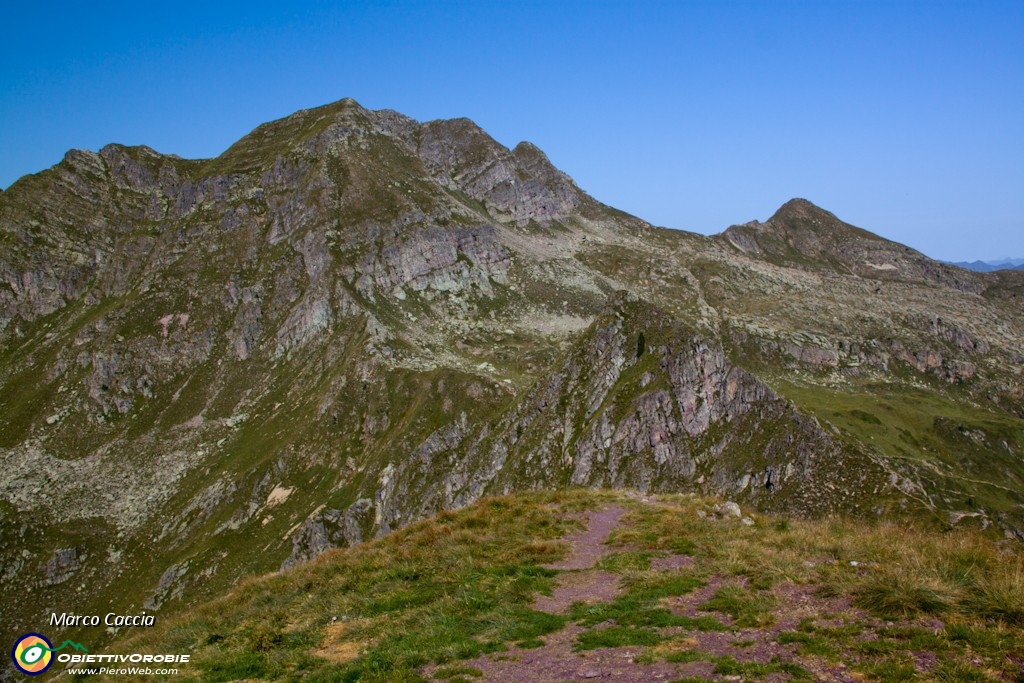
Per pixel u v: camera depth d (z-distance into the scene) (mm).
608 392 117062
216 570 132625
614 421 110625
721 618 19906
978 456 151250
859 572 21875
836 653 16578
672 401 109625
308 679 19469
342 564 30672
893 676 14992
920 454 143750
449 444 146250
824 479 95312
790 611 19625
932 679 14773
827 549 24750
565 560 28078
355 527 136250
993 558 21625
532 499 38500
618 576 25062
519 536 31359
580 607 22219
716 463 102250
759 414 106312
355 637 22438
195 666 22281
